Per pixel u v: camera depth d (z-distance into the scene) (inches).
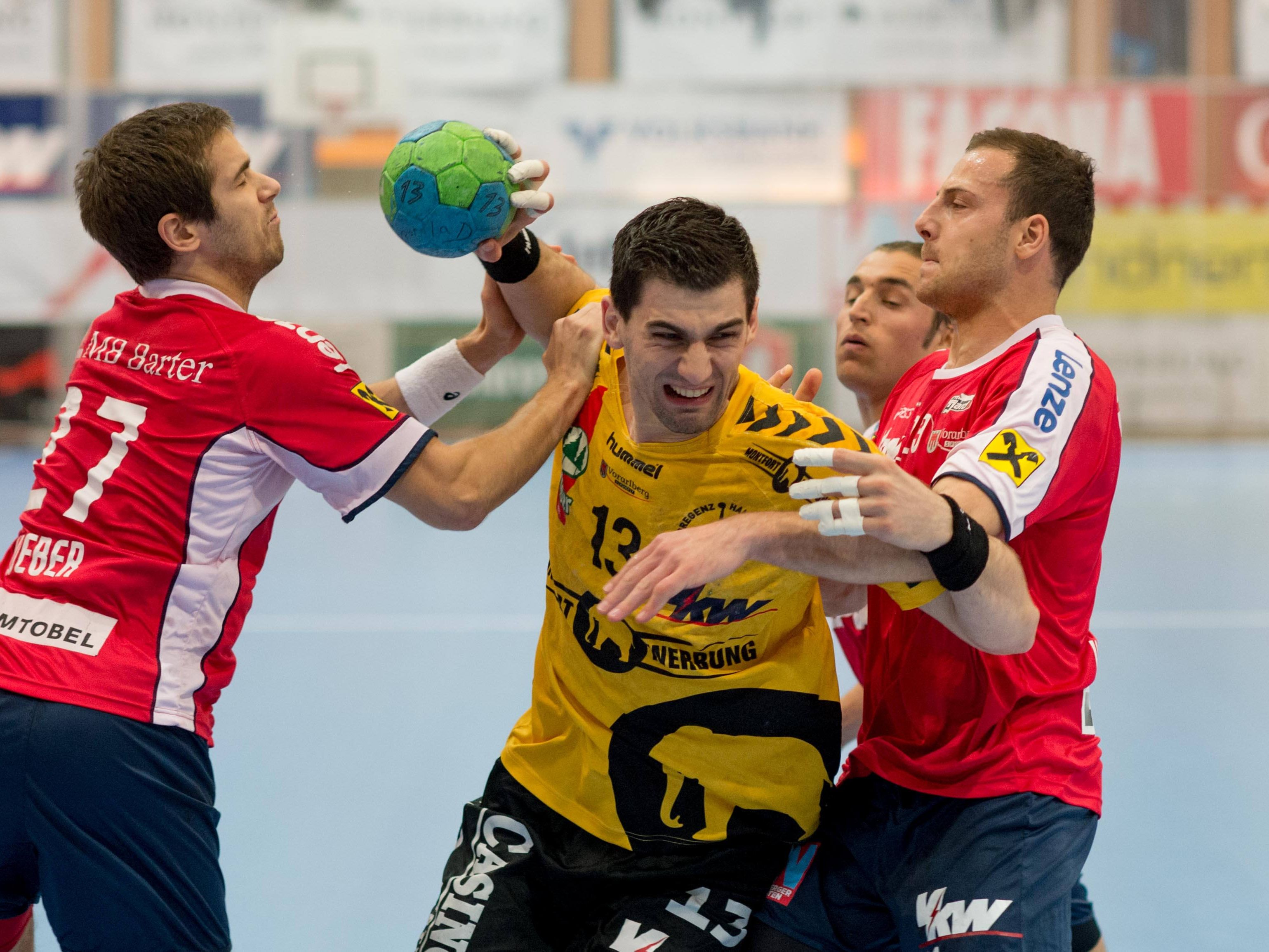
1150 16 1957.4
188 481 297.0
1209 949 431.5
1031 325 312.0
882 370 411.8
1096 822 303.4
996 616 261.9
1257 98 1925.4
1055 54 1964.8
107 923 292.0
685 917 308.7
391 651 810.2
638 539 298.7
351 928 441.4
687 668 302.0
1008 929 281.9
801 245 1911.9
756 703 305.1
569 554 311.6
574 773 321.1
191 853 298.2
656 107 1958.7
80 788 282.8
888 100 1959.9
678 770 309.9
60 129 1924.2
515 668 768.3
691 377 267.0
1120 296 1942.7
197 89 1952.5
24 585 297.9
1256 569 1062.4
